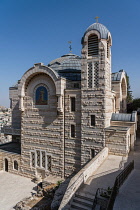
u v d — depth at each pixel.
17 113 38.88
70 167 28.34
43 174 31.19
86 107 26.72
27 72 31.17
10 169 34.75
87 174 17.81
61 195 20.27
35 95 31.61
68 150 28.58
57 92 28.08
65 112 28.78
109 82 27.61
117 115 28.44
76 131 27.95
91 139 26.41
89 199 14.67
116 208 11.52
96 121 26.03
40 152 31.14
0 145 40.62
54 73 28.25
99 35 25.58
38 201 22.58
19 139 42.66
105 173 18.77
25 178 32.16
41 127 31.03
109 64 27.53
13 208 22.91
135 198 12.79
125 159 23.16
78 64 36.50
